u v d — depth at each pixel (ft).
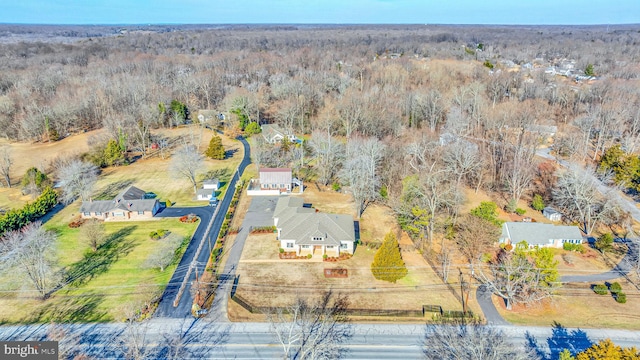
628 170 255.70
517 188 249.14
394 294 172.24
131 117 359.87
